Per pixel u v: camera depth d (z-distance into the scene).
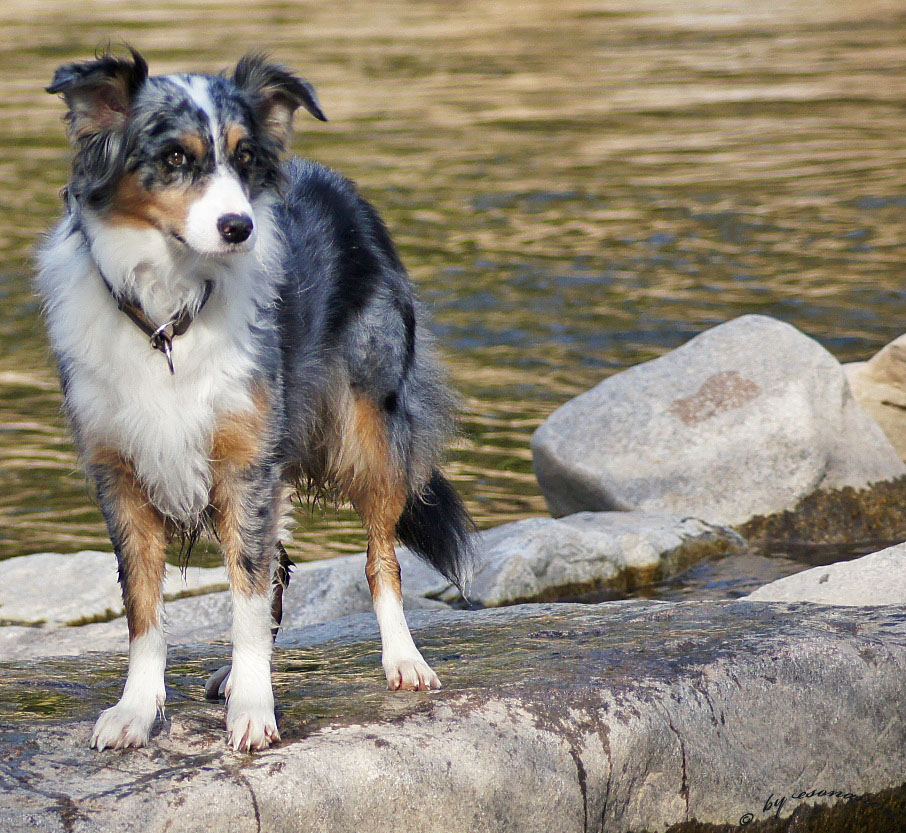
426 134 30.62
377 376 7.81
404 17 49.62
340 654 8.02
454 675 7.02
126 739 6.02
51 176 26.84
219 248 6.25
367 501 7.84
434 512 8.56
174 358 6.42
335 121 32.06
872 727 7.07
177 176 6.43
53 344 6.70
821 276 19.56
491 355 16.78
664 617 8.02
